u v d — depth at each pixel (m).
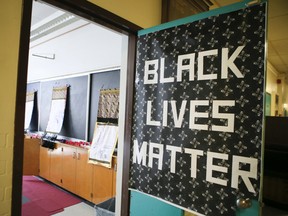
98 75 3.41
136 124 1.60
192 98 1.29
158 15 1.81
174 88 1.38
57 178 3.86
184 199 1.28
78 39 3.73
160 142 1.43
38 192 3.74
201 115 1.24
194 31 1.30
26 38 1.01
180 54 1.36
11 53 0.97
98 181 3.07
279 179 1.40
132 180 1.59
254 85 1.08
